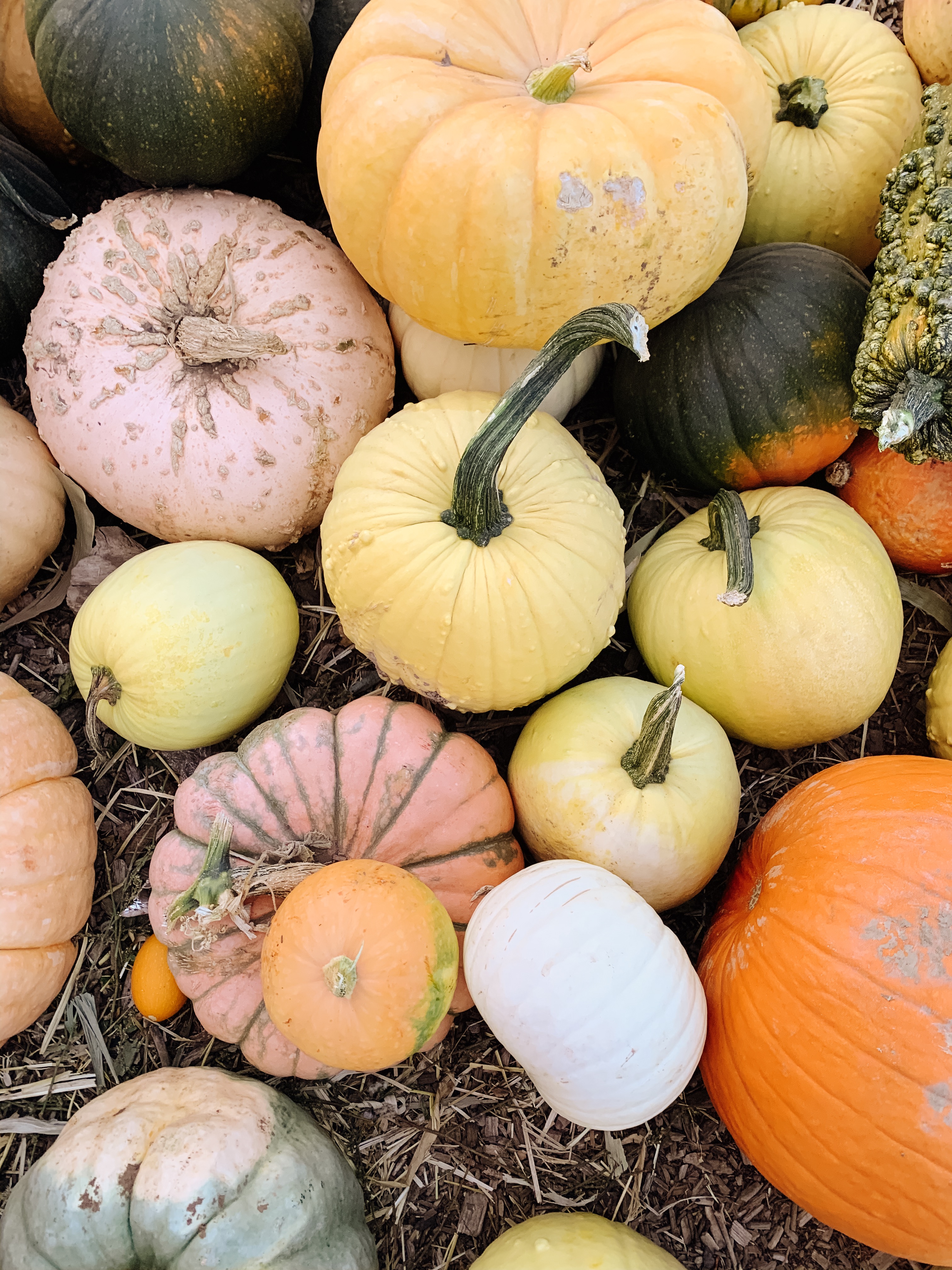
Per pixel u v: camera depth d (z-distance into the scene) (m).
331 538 0.72
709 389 0.79
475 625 0.69
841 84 0.83
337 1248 0.70
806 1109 0.63
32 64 0.86
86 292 0.79
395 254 0.70
